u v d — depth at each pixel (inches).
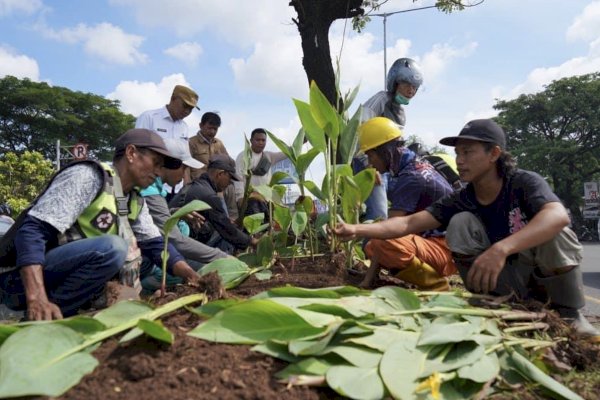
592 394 72.2
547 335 86.6
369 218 180.1
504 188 104.3
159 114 208.2
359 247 152.0
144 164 109.6
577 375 79.5
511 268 104.0
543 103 1273.4
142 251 120.4
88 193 102.6
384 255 119.3
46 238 97.3
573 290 99.8
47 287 106.2
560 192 1257.4
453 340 70.2
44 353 63.6
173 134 209.6
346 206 135.2
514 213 103.9
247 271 120.7
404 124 196.4
